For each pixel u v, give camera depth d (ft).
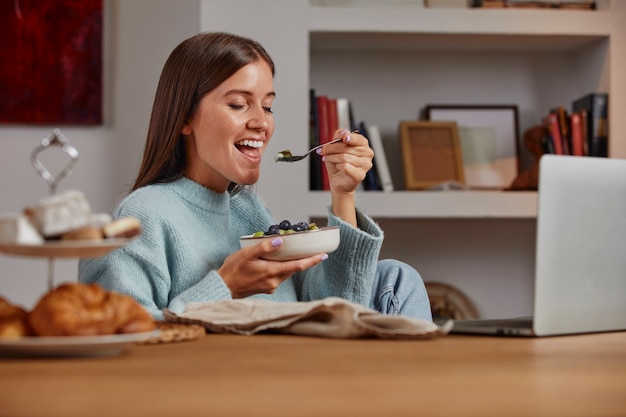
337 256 6.49
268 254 5.47
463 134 11.82
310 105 11.03
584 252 4.55
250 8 10.96
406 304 6.88
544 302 4.35
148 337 3.46
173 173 6.74
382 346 3.85
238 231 7.04
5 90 11.92
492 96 12.10
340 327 4.18
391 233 11.97
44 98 11.93
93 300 3.36
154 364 3.13
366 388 2.57
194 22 11.96
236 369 3.00
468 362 3.28
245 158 6.56
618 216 4.74
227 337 4.27
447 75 12.03
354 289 6.51
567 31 11.19
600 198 4.62
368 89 11.94
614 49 11.28
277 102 10.91
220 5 10.95
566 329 4.47
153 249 5.98
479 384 2.70
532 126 12.10
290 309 4.43
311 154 11.02
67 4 11.98
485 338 4.30
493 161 11.82
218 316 4.58
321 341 4.07
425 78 12.01
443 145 11.51
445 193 11.00
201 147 6.55
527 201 11.06
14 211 11.93
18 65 11.93
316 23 10.96
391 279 6.94
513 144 11.88
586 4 11.35
